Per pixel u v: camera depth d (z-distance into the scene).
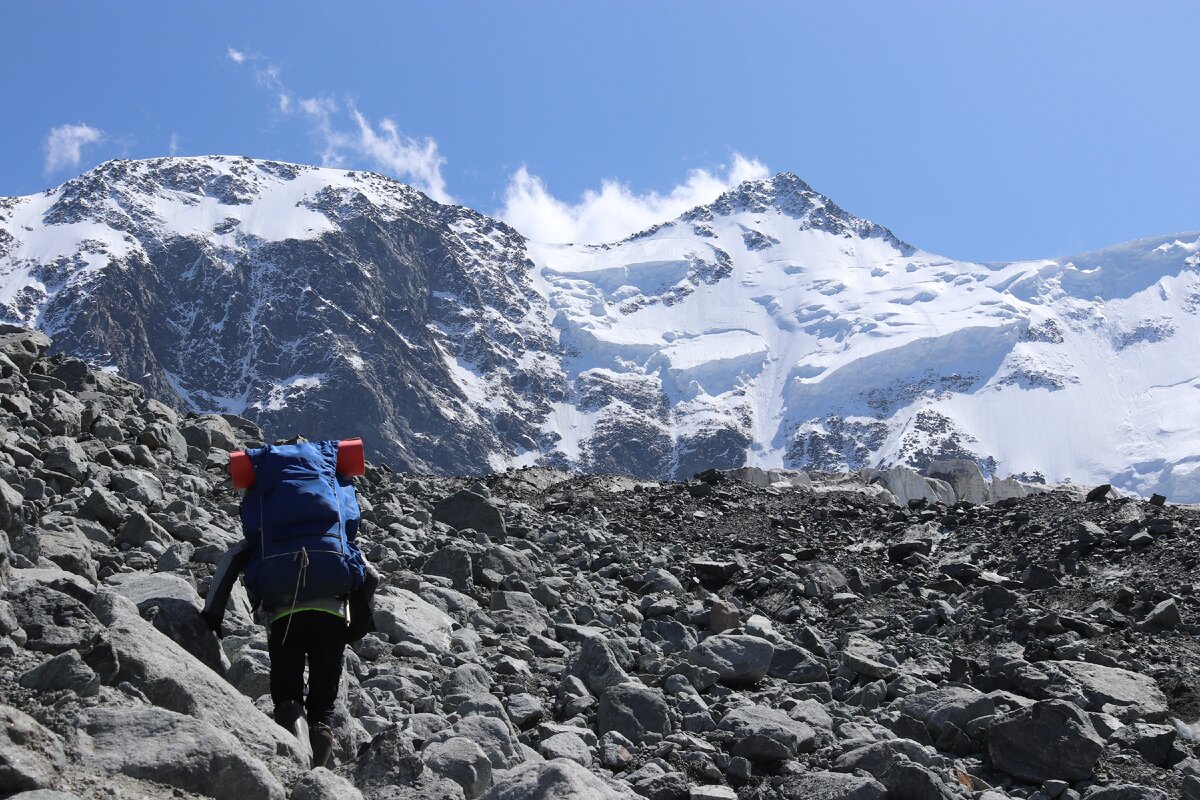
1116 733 9.71
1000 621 13.64
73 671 5.32
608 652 9.58
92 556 9.27
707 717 8.80
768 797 7.52
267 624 6.44
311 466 6.57
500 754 6.90
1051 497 19.75
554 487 22.69
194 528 11.14
